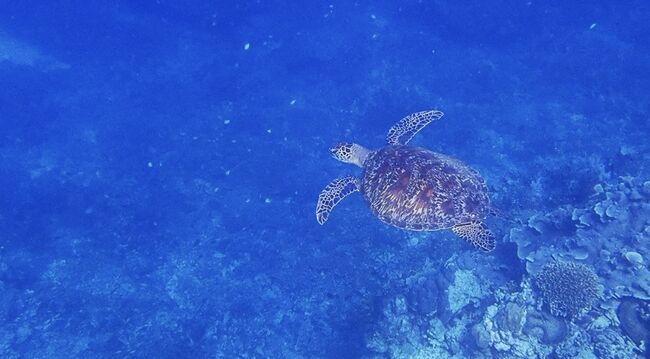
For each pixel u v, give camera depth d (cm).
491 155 1819
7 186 1695
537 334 916
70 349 1203
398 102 2081
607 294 889
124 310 1298
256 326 1251
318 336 1206
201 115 2091
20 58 2442
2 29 2605
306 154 1823
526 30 2761
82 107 2158
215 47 2600
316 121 2011
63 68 2428
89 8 2820
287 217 1552
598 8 3003
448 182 751
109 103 2186
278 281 1352
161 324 1263
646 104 2094
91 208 1630
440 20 2805
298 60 2431
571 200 1348
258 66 2398
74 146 1928
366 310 1207
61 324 1256
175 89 2269
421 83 2241
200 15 2847
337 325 1215
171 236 1527
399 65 2369
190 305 1317
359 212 1510
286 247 1449
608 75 2308
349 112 2059
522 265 1072
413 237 1375
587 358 831
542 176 1585
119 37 2659
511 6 2903
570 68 2397
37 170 1806
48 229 1541
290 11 2934
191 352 1191
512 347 941
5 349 1199
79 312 1286
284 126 1989
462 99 2161
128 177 1764
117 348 1200
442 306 1083
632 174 1464
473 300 1076
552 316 912
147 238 1523
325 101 2142
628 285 877
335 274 1333
